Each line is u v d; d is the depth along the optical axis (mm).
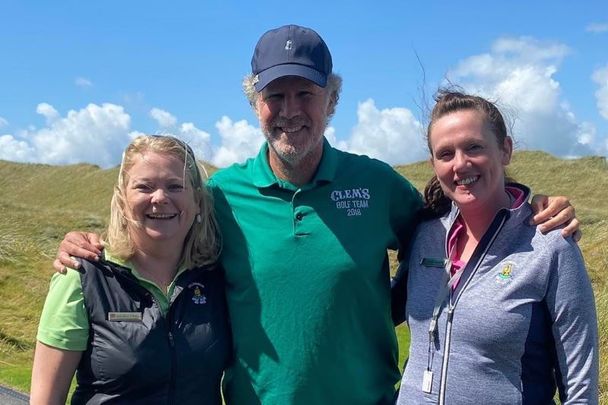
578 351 1538
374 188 1882
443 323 1620
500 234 1608
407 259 1894
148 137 1716
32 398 1627
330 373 1772
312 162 1847
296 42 1805
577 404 1529
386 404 1862
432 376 1613
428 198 1813
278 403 1765
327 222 1817
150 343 1637
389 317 1896
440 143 1653
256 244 1813
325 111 1852
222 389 1859
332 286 1780
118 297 1659
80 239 1730
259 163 1879
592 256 4727
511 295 1560
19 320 4383
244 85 1930
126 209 1691
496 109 1668
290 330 1771
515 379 1555
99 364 1634
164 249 1701
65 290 1645
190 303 1733
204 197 1785
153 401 1646
